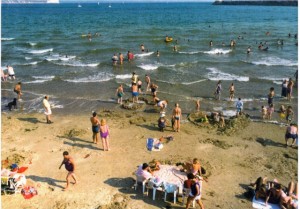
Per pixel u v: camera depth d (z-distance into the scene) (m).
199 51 42.03
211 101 23.28
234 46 46.69
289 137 16.53
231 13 136.00
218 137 17.58
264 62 35.66
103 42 48.19
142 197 12.48
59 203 12.05
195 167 12.76
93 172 13.99
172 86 26.33
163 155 15.53
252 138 17.56
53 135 17.52
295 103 23.06
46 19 99.00
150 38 53.19
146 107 21.89
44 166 14.42
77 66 32.81
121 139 17.08
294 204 11.63
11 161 14.69
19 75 29.47
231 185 13.36
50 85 26.61
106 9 187.12
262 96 24.42
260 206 12.07
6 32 62.09
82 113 20.94
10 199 12.18
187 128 18.61
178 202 12.23
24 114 20.67
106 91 25.16
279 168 14.71
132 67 32.38
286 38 55.34
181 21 91.62
